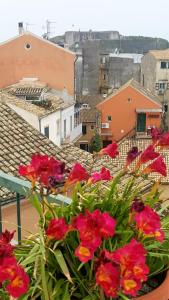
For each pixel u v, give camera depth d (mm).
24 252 2066
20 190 2623
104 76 45062
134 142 20094
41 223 2033
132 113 35906
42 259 1911
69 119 27703
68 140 25859
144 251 1780
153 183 2281
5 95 21484
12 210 8312
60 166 1973
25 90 25547
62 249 1972
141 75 46875
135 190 2117
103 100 36656
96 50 43250
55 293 1894
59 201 2332
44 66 32094
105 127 36062
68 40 56094
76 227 1815
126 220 2047
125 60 46188
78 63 42594
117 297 1916
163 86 41219
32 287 1902
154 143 2139
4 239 1887
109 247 1962
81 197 2066
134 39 61375
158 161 2119
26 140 12961
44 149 12891
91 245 1737
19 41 31859
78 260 1961
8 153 11953
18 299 1876
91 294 1903
